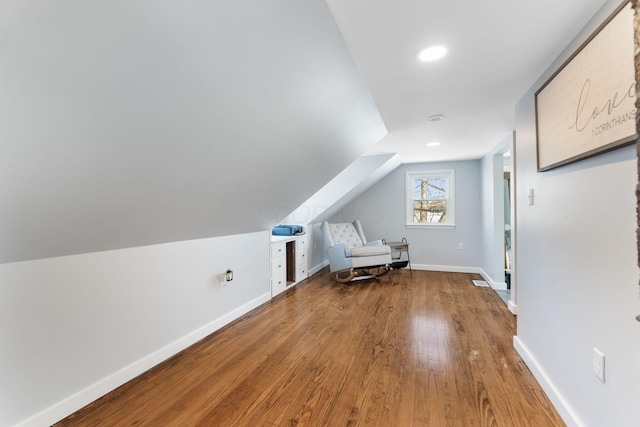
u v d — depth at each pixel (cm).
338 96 199
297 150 234
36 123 98
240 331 269
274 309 327
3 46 77
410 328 269
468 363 207
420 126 281
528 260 199
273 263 372
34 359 148
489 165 408
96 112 107
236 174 209
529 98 195
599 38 113
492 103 222
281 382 187
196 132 148
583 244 132
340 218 562
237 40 117
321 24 131
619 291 109
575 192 138
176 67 111
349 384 184
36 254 147
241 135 172
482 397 169
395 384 183
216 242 277
